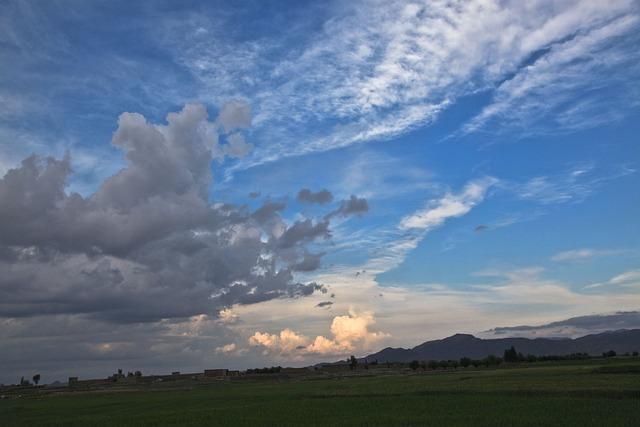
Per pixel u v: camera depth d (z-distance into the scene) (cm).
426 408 6606
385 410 6650
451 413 5956
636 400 6359
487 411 5947
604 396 6931
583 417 5109
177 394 14112
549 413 5491
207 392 14450
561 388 7775
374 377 19088
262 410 7431
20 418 8656
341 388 11956
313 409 7206
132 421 6969
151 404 10488
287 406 7875
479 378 12644
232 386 18350
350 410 6844
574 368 14562
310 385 14875
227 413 7262
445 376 15600
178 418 6944
